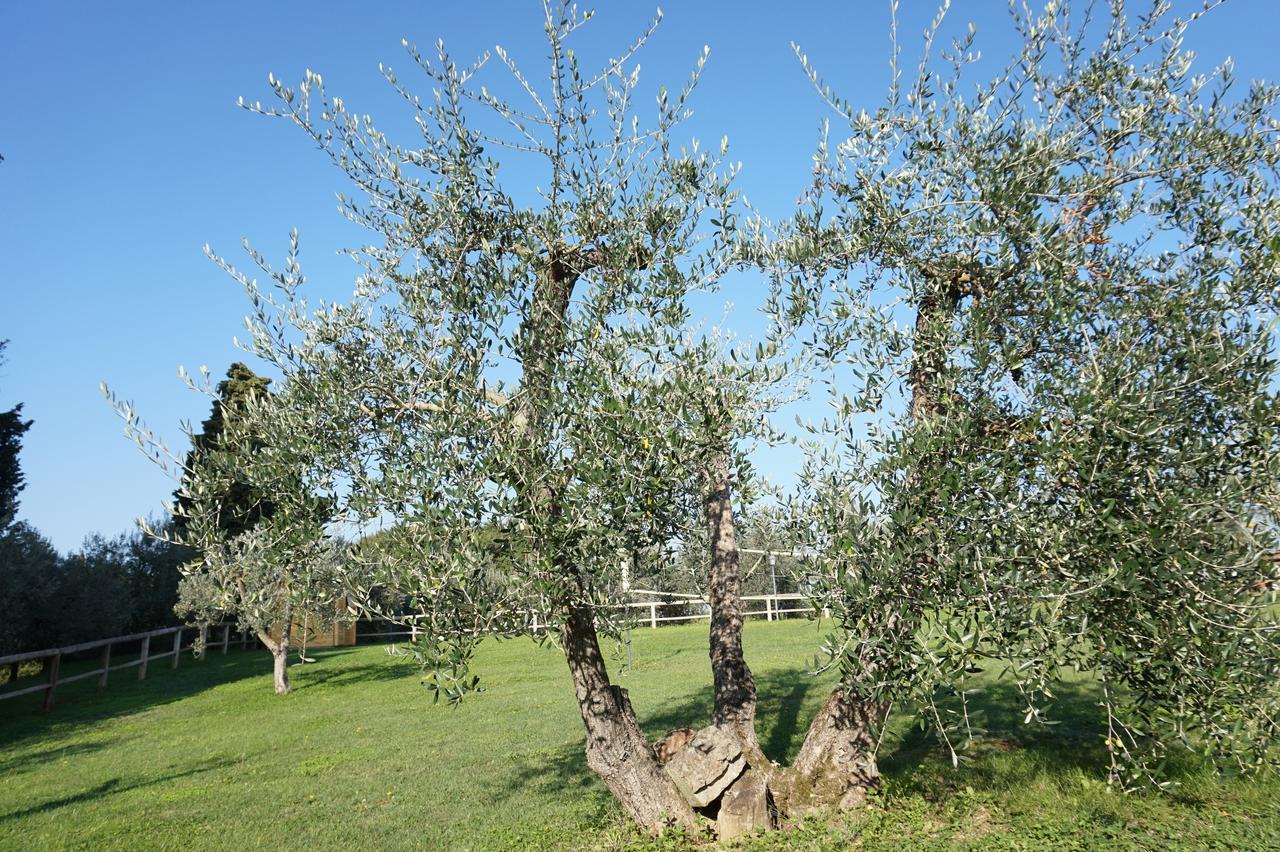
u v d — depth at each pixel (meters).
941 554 5.52
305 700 18.88
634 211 6.83
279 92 6.88
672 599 29.69
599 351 6.25
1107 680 6.14
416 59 6.91
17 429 29.28
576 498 5.69
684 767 7.30
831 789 7.31
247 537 6.19
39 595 21.61
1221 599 5.34
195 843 8.31
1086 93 6.89
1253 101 6.66
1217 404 5.62
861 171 6.90
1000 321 6.19
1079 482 5.31
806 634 22.77
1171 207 6.66
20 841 8.70
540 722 13.77
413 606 5.88
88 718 17.92
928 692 5.53
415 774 10.81
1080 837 6.34
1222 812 6.70
